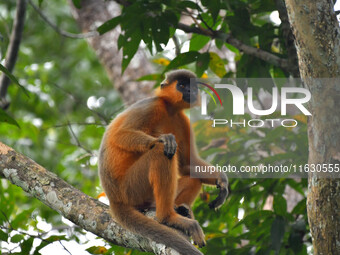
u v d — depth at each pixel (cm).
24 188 768
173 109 938
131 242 707
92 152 1191
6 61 1199
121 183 799
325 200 633
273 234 867
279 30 1016
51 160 1636
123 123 833
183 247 652
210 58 1049
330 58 648
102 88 2136
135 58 1461
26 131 1666
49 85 1931
